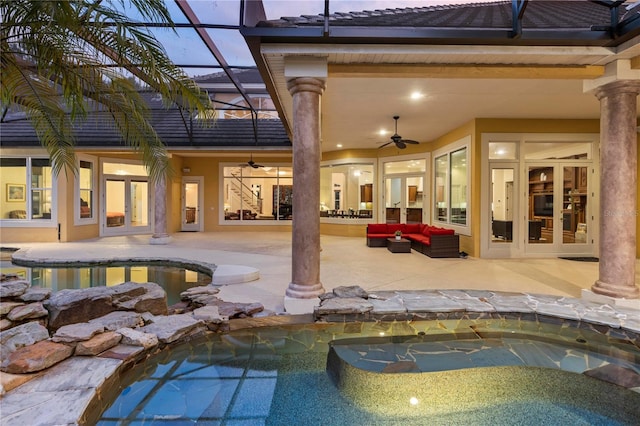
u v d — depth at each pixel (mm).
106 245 9266
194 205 13711
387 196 11227
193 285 5684
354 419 2244
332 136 9305
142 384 2664
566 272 5898
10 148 9680
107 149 9672
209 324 3613
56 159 4320
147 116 4258
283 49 3719
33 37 2975
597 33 3609
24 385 2393
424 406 2395
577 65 4074
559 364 2984
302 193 4008
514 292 4555
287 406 2383
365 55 3852
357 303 3975
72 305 3623
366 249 8766
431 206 9781
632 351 3221
